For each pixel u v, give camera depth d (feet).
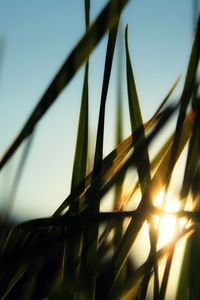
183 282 1.26
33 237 1.18
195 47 1.25
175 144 1.25
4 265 1.15
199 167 1.29
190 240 1.26
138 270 1.26
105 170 1.26
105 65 1.25
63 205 1.25
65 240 1.21
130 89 1.32
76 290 1.25
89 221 1.17
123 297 1.25
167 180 1.26
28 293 1.21
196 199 1.28
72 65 1.08
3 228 1.20
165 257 1.26
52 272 1.24
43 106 1.09
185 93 1.24
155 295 1.24
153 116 1.27
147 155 1.26
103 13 1.08
